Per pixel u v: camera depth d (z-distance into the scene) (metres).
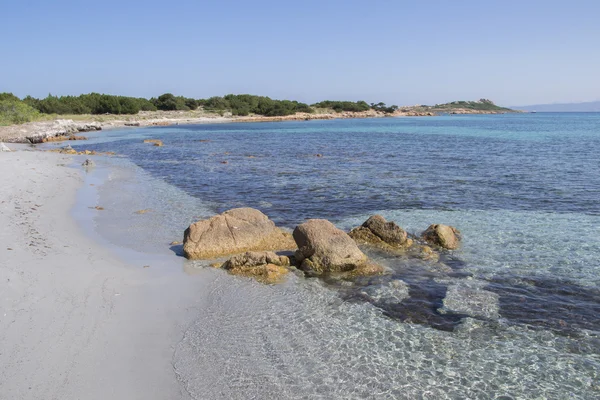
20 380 7.09
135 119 108.25
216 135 71.88
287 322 9.58
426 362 8.15
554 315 9.98
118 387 7.10
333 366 7.95
